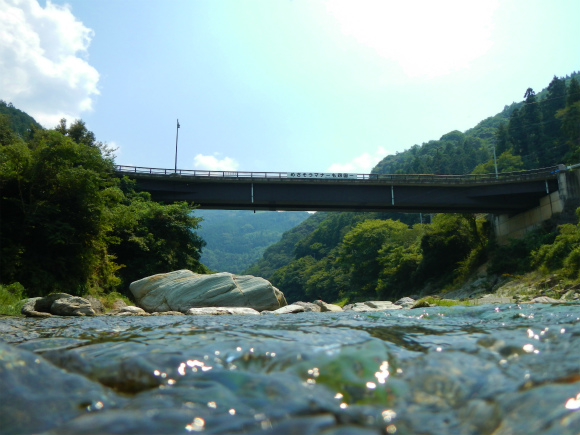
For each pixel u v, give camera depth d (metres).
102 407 2.25
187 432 1.77
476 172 106.75
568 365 2.67
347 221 140.12
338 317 10.49
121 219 30.95
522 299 32.50
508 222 58.62
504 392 2.24
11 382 2.34
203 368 2.99
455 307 12.23
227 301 23.33
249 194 45.53
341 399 2.32
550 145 107.81
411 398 2.34
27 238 26.19
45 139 27.83
